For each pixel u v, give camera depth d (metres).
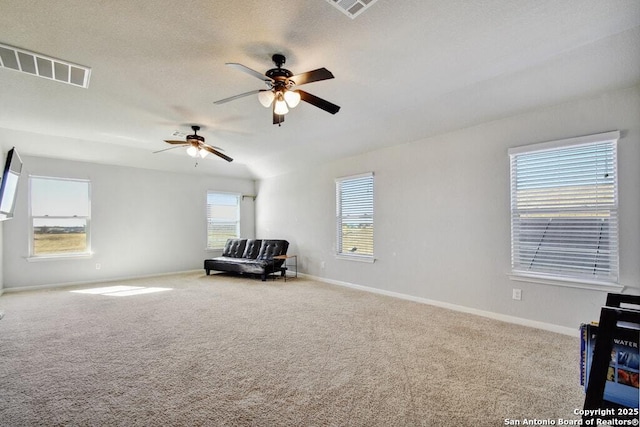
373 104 3.58
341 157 5.52
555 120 3.10
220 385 2.06
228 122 4.18
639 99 2.65
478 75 2.88
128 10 1.94
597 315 2.82
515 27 2.15
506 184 3.45
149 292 4.86
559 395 1.94
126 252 6.05
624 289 2.70
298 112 3.84
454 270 3.90
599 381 1.14
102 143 5.26
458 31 2.20
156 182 6.46
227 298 4.48
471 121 3.66
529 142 3.28
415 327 3.21
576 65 2.61
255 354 2.55
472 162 3.75
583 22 2.10
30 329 3.14
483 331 3.08
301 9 1.94
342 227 5.60
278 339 2.88
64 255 5.37
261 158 6.48
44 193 5.26
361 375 2.20
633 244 2.67
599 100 2.84
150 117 3.96
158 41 2.29
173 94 3.25
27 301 4.26
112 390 2.00
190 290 5.02
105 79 2.89
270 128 4.48
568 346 2.69
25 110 3.72
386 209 4.75
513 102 3.21
